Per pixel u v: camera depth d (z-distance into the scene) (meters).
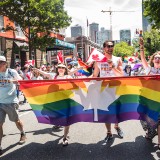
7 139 6.80
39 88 5.82
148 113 5.77
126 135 6.81
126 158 5.28
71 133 7.13
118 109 5.89
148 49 53.16
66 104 5.89
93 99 5.89
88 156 5.45
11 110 5.93
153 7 19.78
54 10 25.61
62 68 7.28
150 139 6.38
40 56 39.25
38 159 5.37
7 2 23.95
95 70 6.34
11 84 5.88
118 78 5.72
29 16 25.02
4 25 29.78
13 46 31.33
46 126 8.14
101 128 7.59
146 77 5.68
